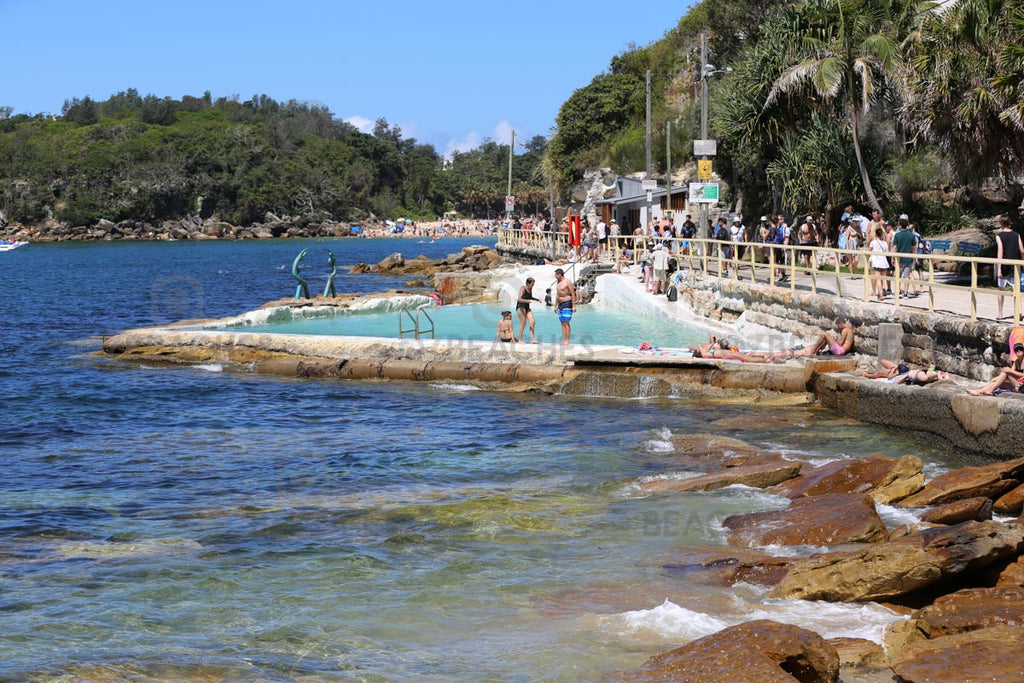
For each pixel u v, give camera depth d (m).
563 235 54.50
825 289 25.34
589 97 87.94
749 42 62.59
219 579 10.35
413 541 11.61
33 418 19.92
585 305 36.12
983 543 9.22
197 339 26.50
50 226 172.25
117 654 8.28
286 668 8.03
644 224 49.16
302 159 198.00
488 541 11.57
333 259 37.00
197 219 181.75
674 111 76.06
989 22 24.62
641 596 9.68
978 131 25.00
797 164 39.47
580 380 21.38
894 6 35.78
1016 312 15.50
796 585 9.52
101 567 10.75
